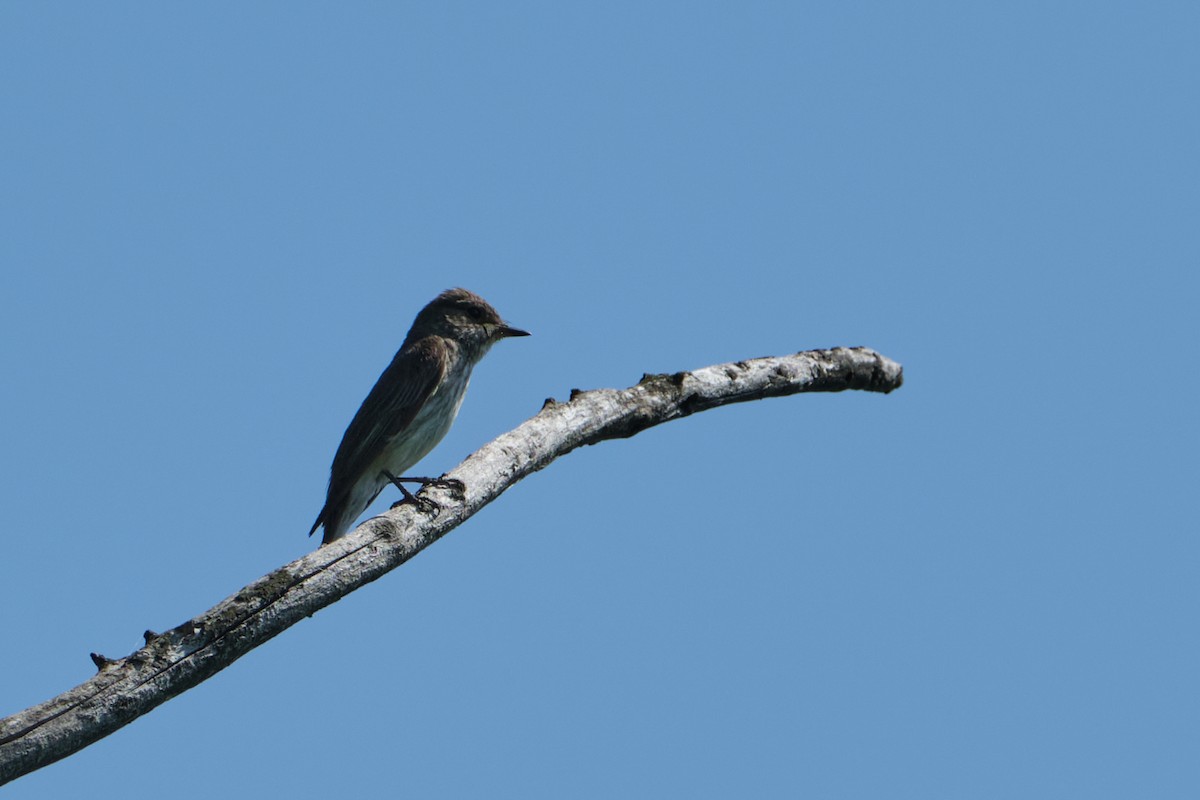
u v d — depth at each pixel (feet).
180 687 26.40
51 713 24.41
